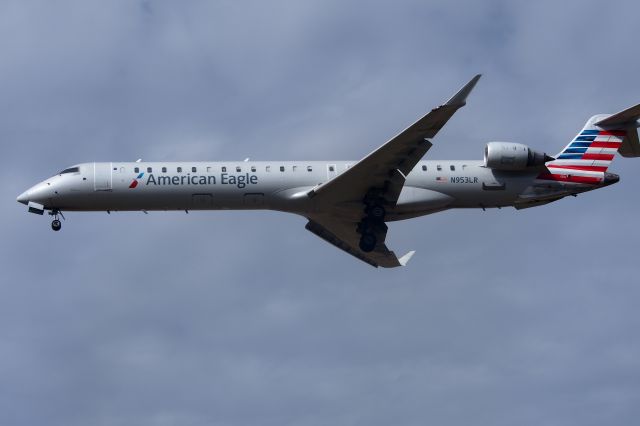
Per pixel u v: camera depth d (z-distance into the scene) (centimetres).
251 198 13438
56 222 13650
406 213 13750
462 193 13762
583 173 14000
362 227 13475
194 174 13362
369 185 13250
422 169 13750
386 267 15038
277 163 13562
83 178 13350
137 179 13338
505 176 13825
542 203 14125
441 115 12169
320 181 13488
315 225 14850
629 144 14250
